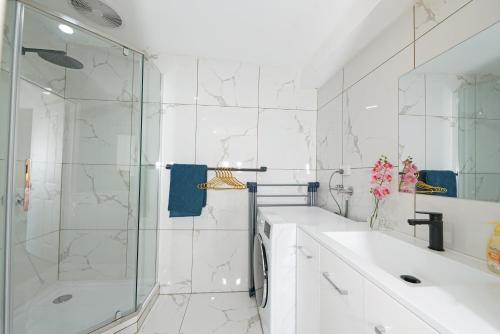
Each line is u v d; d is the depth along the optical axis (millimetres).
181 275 2023
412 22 1101
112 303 1646
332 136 1882
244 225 2086
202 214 2049
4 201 1328
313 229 1169
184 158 2051
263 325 1517
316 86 2145
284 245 1313
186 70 2061
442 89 945
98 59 1749
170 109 2045
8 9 1302
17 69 1362
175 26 1623
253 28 1622
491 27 774
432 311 492
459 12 880
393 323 577
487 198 778
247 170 2078
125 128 1780
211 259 2051
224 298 1959
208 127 2072
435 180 971
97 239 1763
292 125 2164
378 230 1183
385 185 1234
